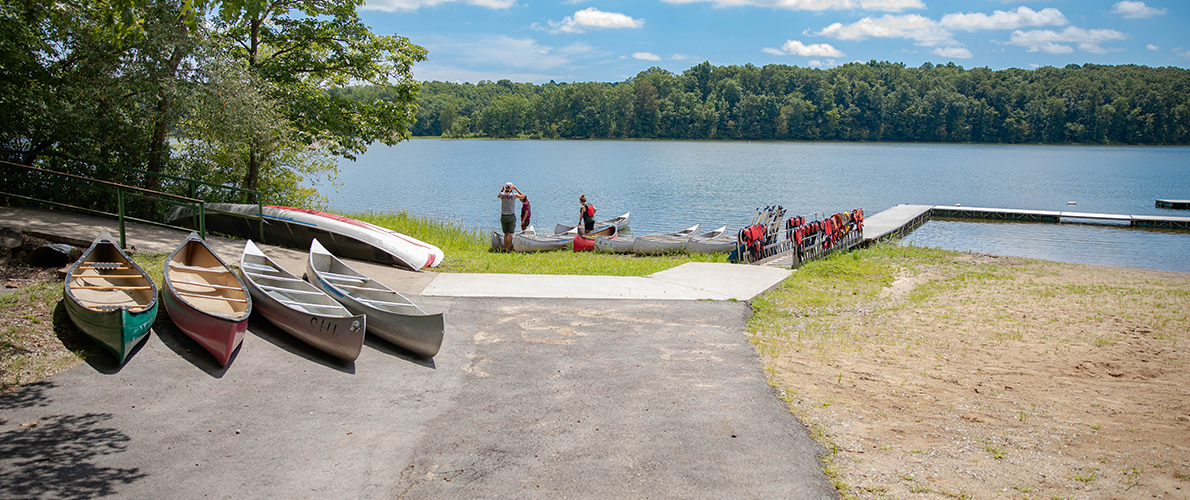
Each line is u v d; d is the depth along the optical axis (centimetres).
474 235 2070
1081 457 563
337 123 1947
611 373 761
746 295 1167
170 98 1377
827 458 561
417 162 7856
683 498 496
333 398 668
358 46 1938
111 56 1322
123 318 690
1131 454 568
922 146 13788
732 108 16125
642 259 1664
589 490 506
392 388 702
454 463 543
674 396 694
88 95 1398
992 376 773
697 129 15825
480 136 17975
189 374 702
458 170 6494
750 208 3578
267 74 1820
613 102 16162
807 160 8444
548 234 2281
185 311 759
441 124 18288
